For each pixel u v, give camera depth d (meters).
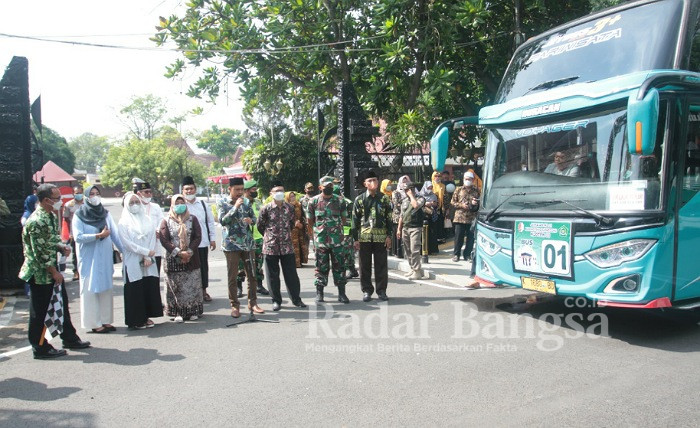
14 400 4.76
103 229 6.90
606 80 5.90
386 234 8.30
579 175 6.20
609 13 6.73
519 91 7.29
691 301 6.05
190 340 6.52
